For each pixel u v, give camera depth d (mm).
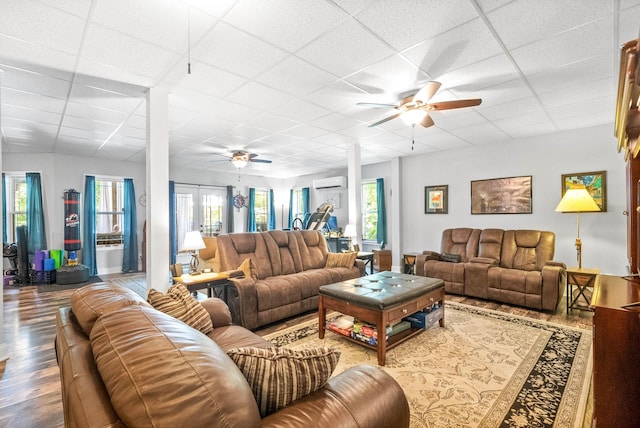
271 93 3180
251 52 2383
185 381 713
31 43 2217
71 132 4531
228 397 734
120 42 2221
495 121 4180
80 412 745
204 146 5574
